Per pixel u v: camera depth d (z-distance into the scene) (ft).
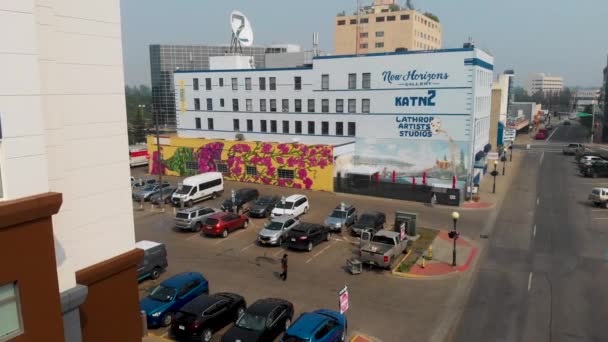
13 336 27.73
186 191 131.85
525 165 201.98
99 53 39.06
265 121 185.37
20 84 28.40
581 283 74.64
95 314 40.47
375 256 79.61
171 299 62.59
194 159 173.58
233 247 94.63
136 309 44.42
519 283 74.79
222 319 59.47
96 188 39.81
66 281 35.99
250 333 53.98
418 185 148.56
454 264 82.02
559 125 461.78
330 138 167.84
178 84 206.49
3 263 26.96
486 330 59.62
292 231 92.38
